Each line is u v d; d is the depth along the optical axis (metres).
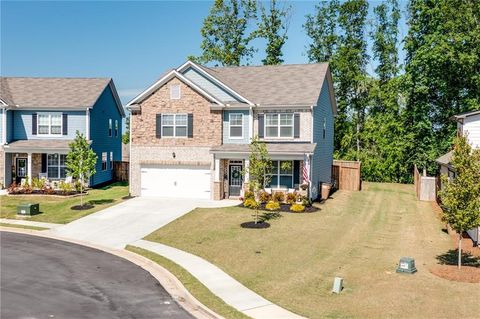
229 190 31.56
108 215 26.44
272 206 27.22
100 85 40.25
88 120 37.16
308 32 52.62
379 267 16.67
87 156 29.42
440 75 40.69
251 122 30.97
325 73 33.34
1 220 25.81
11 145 35.84
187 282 15.12
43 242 21.05
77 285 14.94
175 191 32.12
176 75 31.47
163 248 19.59
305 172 28.77
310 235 21.61
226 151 30.05
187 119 31.59
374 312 12.48
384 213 27.95
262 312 12.51
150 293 14.29
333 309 12.73
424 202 32.59
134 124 32.59
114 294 14.11
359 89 50.84
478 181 15.75
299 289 14.40
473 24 39.53
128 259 18.41
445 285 14.61
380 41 51.00
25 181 35.00
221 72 35.81
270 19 52.38
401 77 43.41
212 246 19.73
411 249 19.36
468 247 19.64
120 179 44.09
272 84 32.81
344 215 26.70
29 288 14.52
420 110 43.06
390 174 47.28
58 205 29.97
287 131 30.59
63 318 12.02
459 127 24.73
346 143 50.62
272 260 17.62
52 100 37.66
